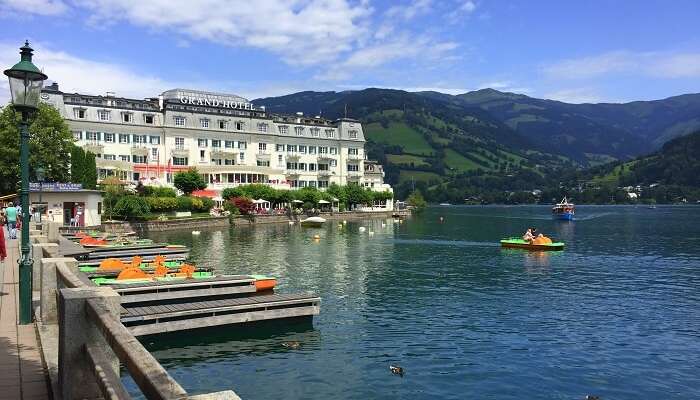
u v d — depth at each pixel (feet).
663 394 57.98
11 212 131.54
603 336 79.20
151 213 301.63
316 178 469.16
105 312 21.17
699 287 120.26
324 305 99.45
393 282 126.52
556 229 321.32
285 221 379.55
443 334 79.71
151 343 69.92
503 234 279.69
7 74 41.19
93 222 236.02
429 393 57.62
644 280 130.00
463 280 129.80
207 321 73.61
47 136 239.30
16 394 27.09
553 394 57.77
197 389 57.31
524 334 80.07
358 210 465.88
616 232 293.43
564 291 115.44
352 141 492.54
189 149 394.52
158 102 413.39
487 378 61.87
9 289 59.31
